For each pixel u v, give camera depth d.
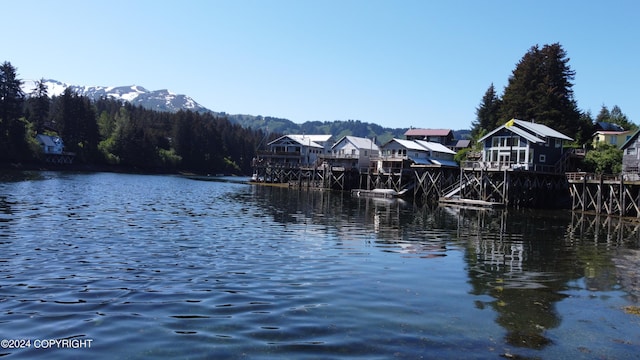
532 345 10.29
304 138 107.56
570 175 46.84
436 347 9.93
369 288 14.47
